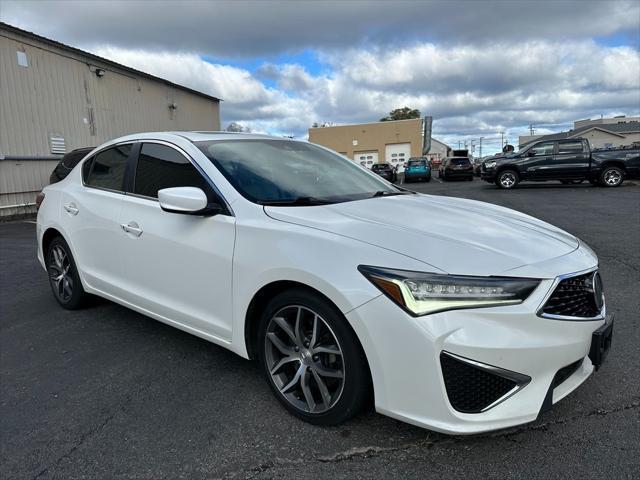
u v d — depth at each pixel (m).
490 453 2.16
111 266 3.51
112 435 2.40
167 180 3.12
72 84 14.97
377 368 2.06
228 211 2.67
